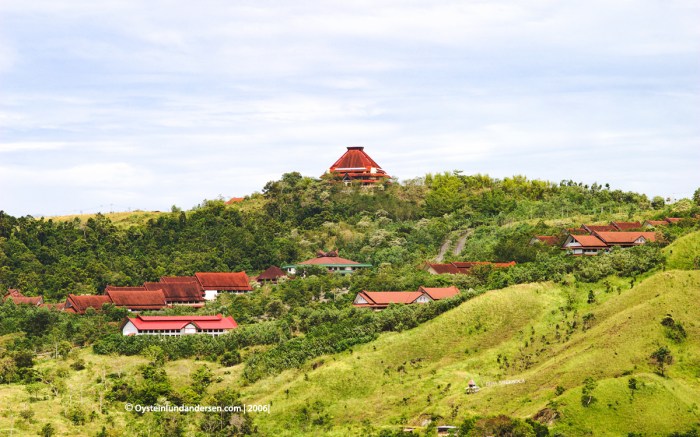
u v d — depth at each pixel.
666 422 185.88
